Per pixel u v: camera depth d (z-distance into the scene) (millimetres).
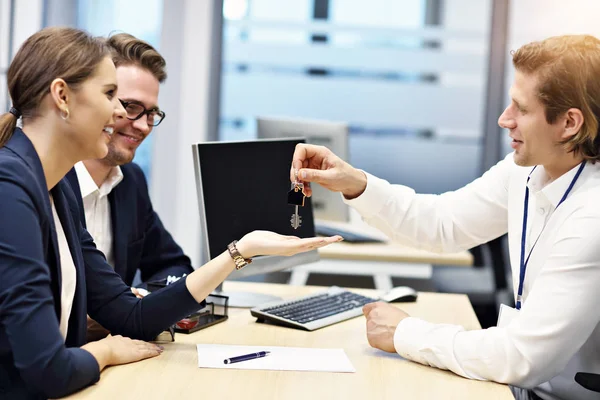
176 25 4801
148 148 4883
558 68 1645
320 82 5250
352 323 2033
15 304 1368
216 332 1881
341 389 1494
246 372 1567
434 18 5184
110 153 2176
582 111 1645
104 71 1504
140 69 2189
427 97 5250
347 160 3326
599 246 1606
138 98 2166
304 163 2123
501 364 1589
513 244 1945
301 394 1454
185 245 4910
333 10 5207
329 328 1970
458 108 5246
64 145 1504
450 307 2270
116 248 2279
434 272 4098
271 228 2266
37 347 1364
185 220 4902
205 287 1706
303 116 5273
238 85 5234
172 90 4848
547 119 1681
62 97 1459
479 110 5238
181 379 1505
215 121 5008
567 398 1840
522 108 1710
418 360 1685
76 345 1617
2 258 1379
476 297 3830
